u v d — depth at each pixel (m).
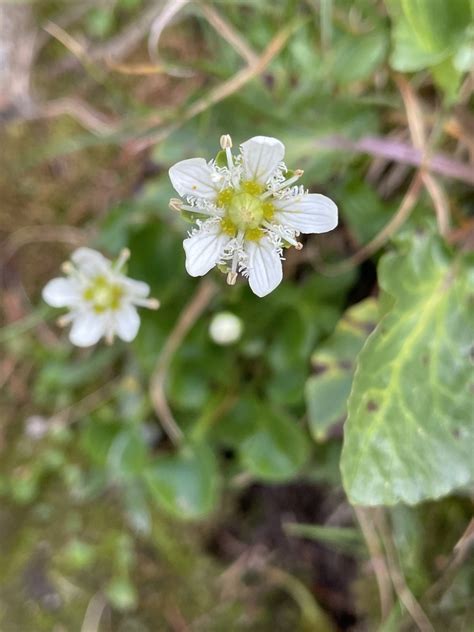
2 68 0.10
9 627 0.10
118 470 0.09
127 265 0.09
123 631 0.10
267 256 0.07
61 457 0.10
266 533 0.10
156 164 0.10
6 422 0.10
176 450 0.10
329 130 0.08
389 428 0.07
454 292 0.08
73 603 0.10
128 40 0.10
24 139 0.10
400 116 0.09
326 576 0.10
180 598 0.10
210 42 0.09
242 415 0.09
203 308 0.09
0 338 0.10
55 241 0.10
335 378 0.08
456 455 0.07
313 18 0.09
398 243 0.08
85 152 0.10
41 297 0.10
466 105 0.08
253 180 0.06
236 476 0.10
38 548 0.10
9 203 0.10
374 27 0.08
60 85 0.10
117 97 0.10
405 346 0.07
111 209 0.10
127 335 0.08
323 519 0.10
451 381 0.07
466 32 0.07
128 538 0.10
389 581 0.09
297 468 0.09
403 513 0.09
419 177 0.08
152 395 0.09
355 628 0.10
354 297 0.09
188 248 0.06
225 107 0.09
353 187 0.09
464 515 0.09
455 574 0.08
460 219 0.08
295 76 0.09
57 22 0.10
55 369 0.10
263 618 0.10
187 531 0.10
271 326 0.09
